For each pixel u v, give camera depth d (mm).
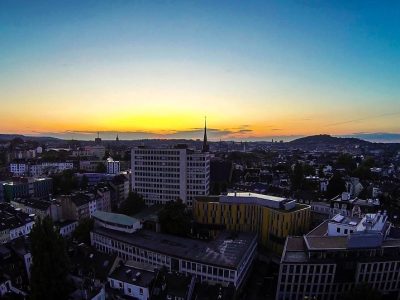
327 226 132000
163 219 143125
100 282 97312
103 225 141750
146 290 91438
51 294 86250
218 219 155125
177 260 112188
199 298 89438
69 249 114500
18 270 106188
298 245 112188
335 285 100438
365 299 85875
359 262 98062
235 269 102250
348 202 173625
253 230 151375
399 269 100125
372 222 112875
